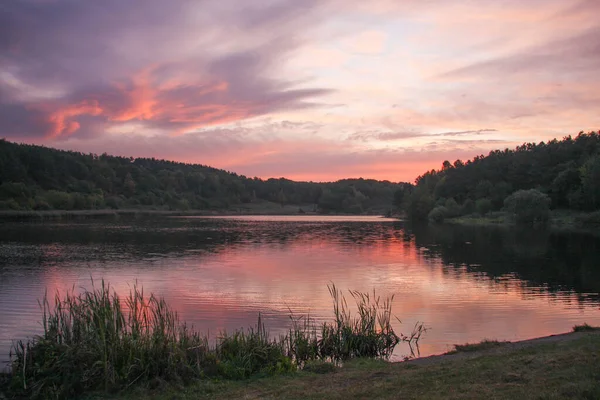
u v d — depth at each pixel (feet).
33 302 81.66
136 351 43.09
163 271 122.31
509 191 470.80
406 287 100.48
